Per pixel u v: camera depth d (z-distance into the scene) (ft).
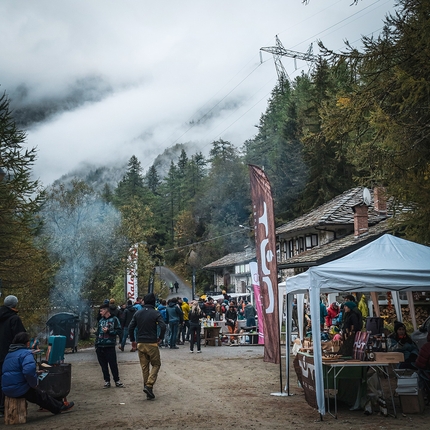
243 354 63.82
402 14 40.78
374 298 58.54
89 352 76.13
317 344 29.68
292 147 190.80
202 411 30.66
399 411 30.48
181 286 299.99
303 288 32.81
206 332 79.00
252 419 28.40
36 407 34.37
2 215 49.44
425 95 40.70
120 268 103.81
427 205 43.50
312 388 31.45
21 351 29.22
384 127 41.68
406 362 35.27
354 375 30.48
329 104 45.16
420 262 32.63
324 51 42.39
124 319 71.31
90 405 33.63
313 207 162.91
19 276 56.75
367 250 34.32
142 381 43.29
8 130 50.03
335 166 162.20
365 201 98.78
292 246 135.13
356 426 26.53
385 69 41.70
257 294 75.46
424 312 75.05
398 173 44.14
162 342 76.84
